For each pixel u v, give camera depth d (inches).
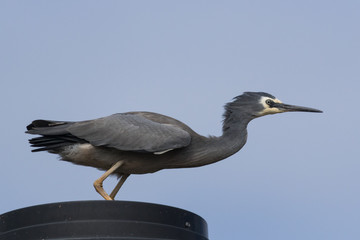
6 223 327.3
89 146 494.0
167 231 318.7
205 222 362.0
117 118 501.7
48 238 305.1
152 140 485.7
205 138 524.1
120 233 305.4
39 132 490.9
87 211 307.7
